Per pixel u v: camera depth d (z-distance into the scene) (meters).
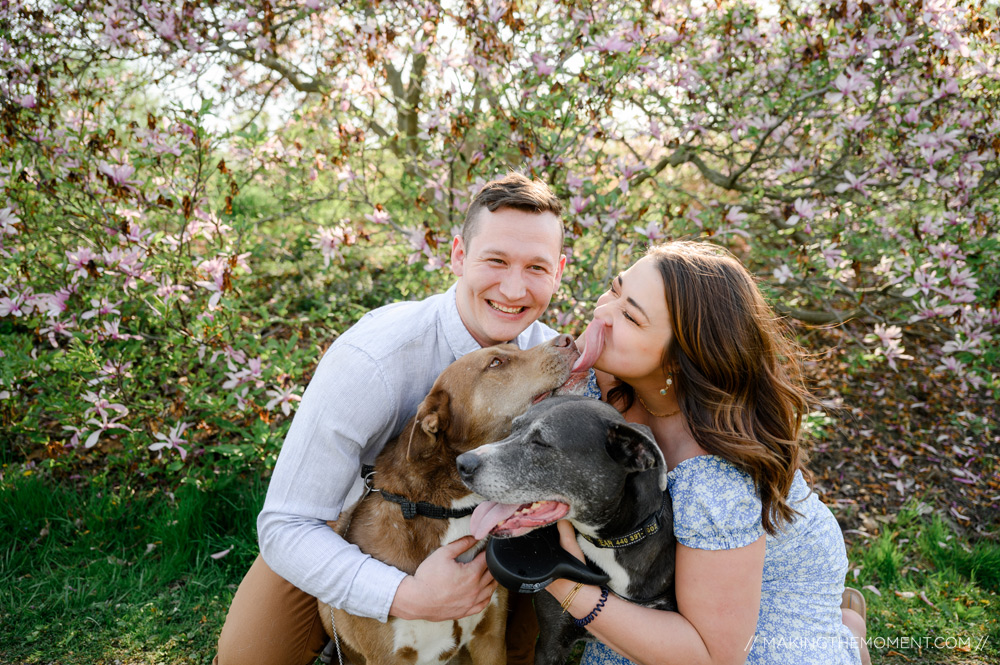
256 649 2.65
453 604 2.28
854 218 5.15
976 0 4.61
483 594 2.37
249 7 4.84
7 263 4.12
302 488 2.40
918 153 4.63
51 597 3.47
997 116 4.70
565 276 4.62
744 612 2.19
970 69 4.78
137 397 4.09
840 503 4.61
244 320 4.36
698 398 2.25
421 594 2.26
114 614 3.39
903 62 4.87
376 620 2.49
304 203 5.59
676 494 2.24
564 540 2.34
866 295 5.61
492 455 2.19
